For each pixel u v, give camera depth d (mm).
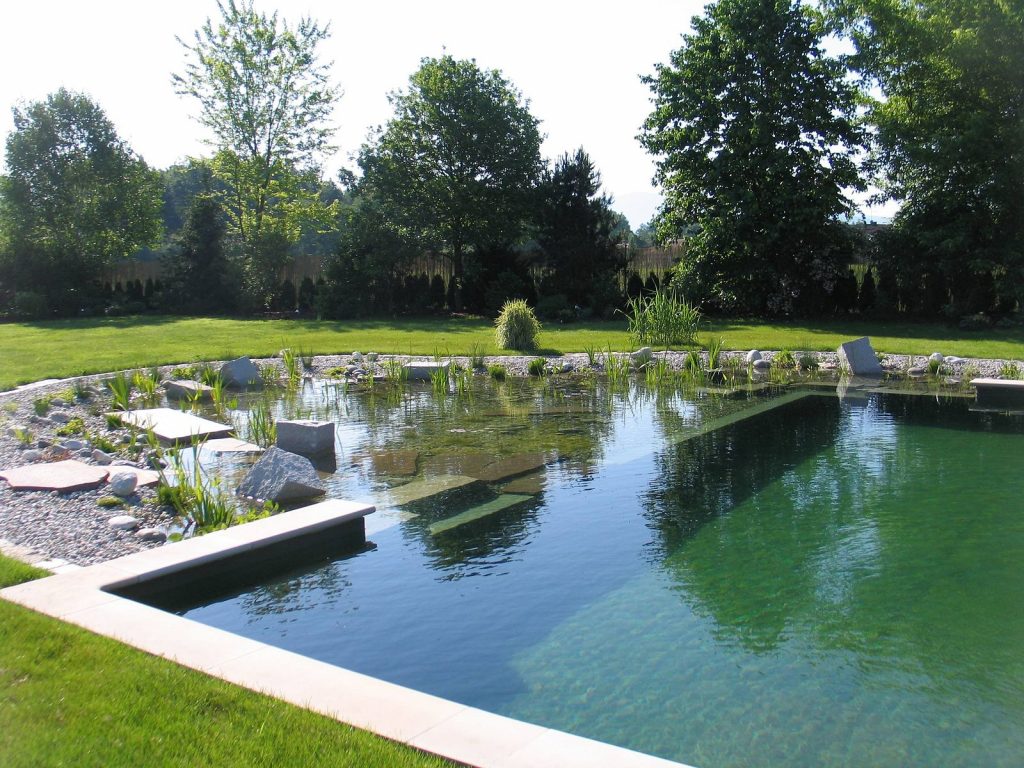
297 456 7375
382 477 7738
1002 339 18453
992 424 10078
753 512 6672
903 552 5785
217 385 11367
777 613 4797
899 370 14531
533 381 13906
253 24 31766
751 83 22719
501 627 4605
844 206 23531
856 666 4156
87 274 30531
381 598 4992
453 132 28016
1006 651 4309
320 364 15664
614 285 26844
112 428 9773
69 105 32594
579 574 5379
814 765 3303
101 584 4457
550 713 3713
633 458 8477
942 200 21703
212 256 30297
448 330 22250
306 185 34844
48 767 2729
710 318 24500
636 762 2760
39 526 5891
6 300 29328
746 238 23219
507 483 7547
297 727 2969
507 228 28562
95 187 33531
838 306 24609
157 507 6566
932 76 22125
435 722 3023
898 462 8250
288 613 4777
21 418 10172
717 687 3947
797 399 12016
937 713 3697
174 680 3332
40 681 3309
